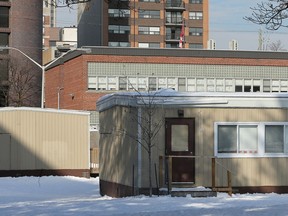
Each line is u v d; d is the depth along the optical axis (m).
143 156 21.34
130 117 22.19
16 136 38.47
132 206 17.17
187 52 71.56
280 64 73.44
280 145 22.22
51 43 166.75
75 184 35.03
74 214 15.61
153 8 104.44
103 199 22.05
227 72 72.44
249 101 21.92
